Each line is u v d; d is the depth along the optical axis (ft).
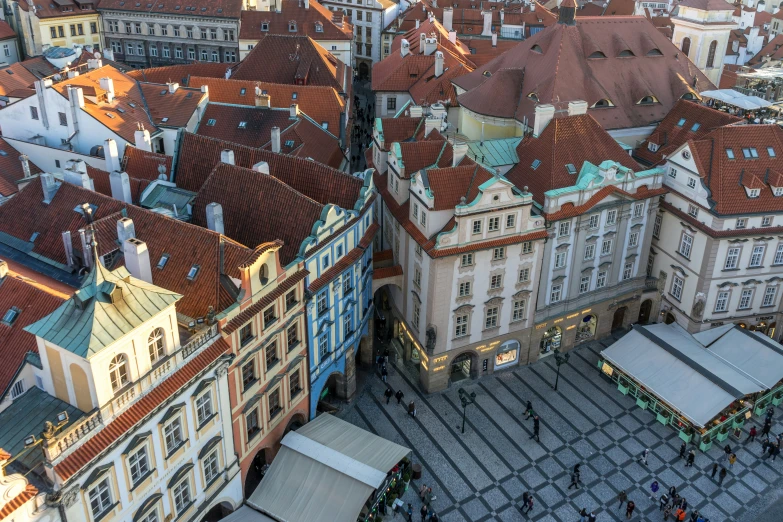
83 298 149.07
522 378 271.49
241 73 401.90
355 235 234.58
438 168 240.53
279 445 216.33
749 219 264.72
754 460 239.50
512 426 248.52
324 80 396.98
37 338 151.64
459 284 244.83
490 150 279.08
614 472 232.12
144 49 537.24
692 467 235.20
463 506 217.77
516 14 583.17
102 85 311.88
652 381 252.62
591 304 280.92
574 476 225.35
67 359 147.43
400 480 221.46
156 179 256.93
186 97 330.13
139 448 157.99
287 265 200.44
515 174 273.95
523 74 319.88
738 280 275.59
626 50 318.65
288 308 203.72
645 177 268.21
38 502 136.46
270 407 209.26
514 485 225.76
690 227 272.92
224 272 187.21
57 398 157.38
